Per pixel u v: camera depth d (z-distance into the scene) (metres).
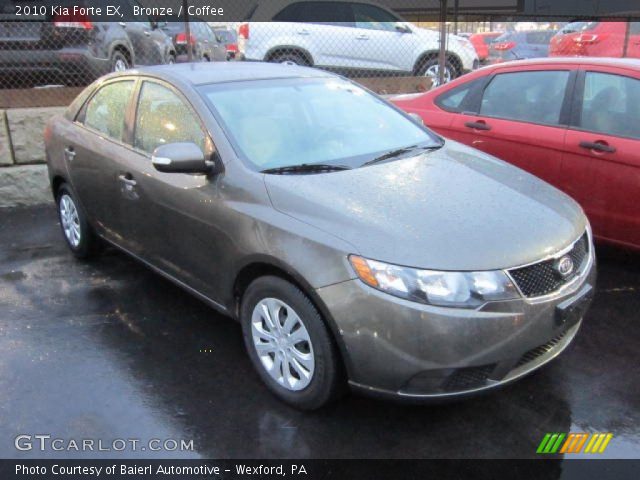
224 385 3.47
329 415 3.20
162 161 3.42
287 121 3.91
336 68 10.56
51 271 5.11
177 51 12.13
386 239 2.85
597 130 4.79
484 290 2.77
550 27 16.14
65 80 7.75
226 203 3.40
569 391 3.40
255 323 3.35
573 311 3.05
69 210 5.25
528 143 5.14
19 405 3.29
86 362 3.70
